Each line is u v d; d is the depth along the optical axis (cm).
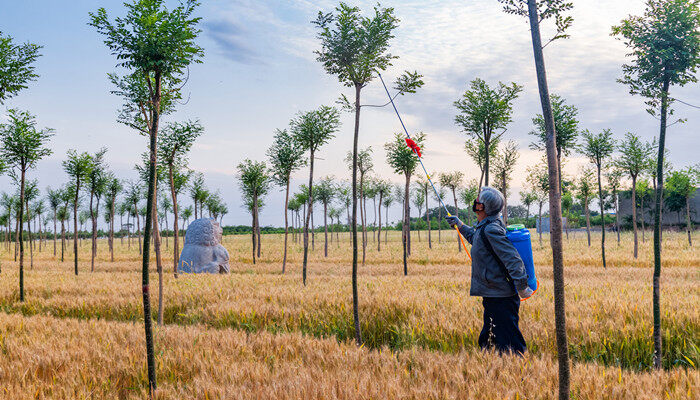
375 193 3791
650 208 5484
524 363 404
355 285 639
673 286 1025
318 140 1462
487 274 459
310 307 834
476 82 1223
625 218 5850
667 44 544
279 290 1066
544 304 752
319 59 676
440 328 623
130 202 3575
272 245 4722
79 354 502
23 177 1095
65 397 375
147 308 385
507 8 322
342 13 655
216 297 1000
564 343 277
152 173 395
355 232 646
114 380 427
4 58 782
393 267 2050
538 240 4256
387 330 700
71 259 3316
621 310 679
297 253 3378
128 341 565
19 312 971
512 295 461
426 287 1111
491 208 465
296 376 379
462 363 419
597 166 1886
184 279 1438
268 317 795
